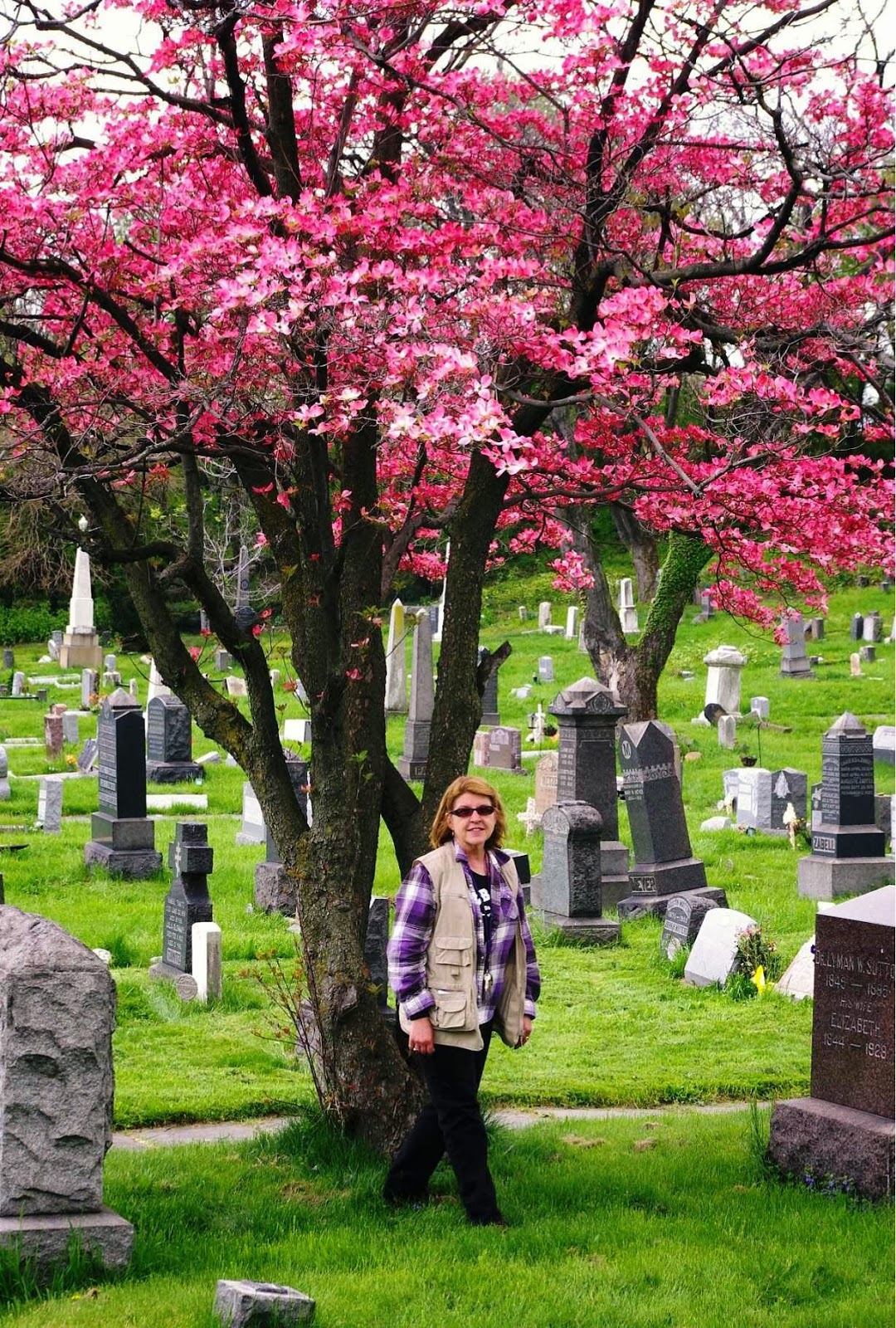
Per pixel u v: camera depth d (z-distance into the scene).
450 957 6.86
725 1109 10.06
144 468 8.22
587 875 15.98
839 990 7.76
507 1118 9.62
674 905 14.96
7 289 8.93
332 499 9.65
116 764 18.95
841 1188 7.45
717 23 8.23
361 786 8.42
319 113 9.46
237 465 8.70
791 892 18.08
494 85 9.19
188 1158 8.14
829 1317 5.75
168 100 8.14
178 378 8.02
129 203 8.91
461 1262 6.39
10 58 8.16
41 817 22.09
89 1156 6.29
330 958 8.03
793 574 9.93
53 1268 6.09
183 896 13.46
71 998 6.25
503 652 8.79
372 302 7.69
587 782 18.31
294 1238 6.75
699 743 30.56
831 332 8.66
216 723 8.48
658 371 8.44
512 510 10.85
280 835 8.27
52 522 9.20
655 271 8.54
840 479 8.84
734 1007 13.05
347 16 7.73
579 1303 5.89
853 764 18.11
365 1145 7.97
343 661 7.71
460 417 6.89
